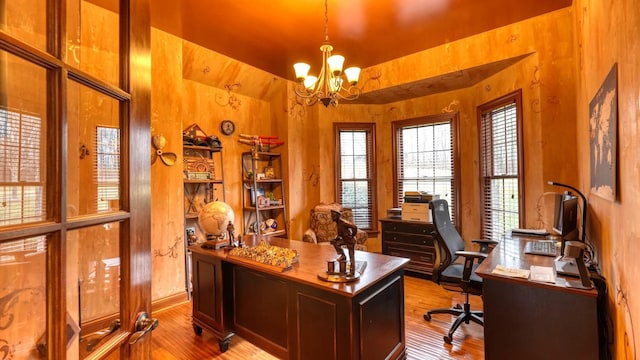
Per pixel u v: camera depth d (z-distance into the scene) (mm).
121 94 855
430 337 2525
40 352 611
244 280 2242
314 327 1753
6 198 567
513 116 3400
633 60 1144
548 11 2932
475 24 3143
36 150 613
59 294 632
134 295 890
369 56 3896
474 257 2404
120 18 902
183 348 2408
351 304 1585
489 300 1790
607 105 1535
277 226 4578
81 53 823
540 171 3012
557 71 2928
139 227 923
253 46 3521
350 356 1593
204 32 3186
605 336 1604
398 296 2014
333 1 2680
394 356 1932
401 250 4078
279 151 4590
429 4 2768
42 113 625
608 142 1521
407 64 3924
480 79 3838
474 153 4078
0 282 576
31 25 621
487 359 1783
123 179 870
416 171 4645
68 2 717
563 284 1588
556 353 1599
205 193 3969
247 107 4477
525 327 1686
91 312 762
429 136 4539
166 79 3180
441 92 4336
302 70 2527
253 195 4363
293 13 2855
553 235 2773
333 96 2564
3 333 582
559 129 2910
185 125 3812
